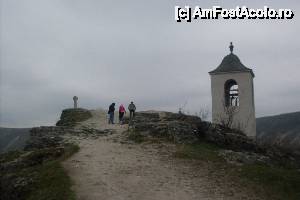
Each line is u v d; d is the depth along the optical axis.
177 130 31.31
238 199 20.09
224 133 32.84
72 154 26.80
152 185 21.17
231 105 47.38
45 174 22.80
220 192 20.80
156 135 31.64
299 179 24.12
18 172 24.92
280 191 22.38
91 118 43.41
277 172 24.75
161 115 36.84
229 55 48.97
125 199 19.06
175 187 21.03
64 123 42.66
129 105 39.44
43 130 34.31
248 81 46.41
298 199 21.84
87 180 21.56
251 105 45.91
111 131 34.56
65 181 21.17
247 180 23.08
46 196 20.02
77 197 19.14
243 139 32.94
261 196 21.00
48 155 27.20
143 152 27.66
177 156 26.66
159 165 24.70
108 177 22.17
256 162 27.98
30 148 31.62
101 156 26.44
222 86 46.94
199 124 33.34
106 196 19.38
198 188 21.12
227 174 23.78
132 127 33.94
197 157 26.59
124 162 25.12
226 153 28.20
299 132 90.31
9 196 22.72
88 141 31.12
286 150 36.66
